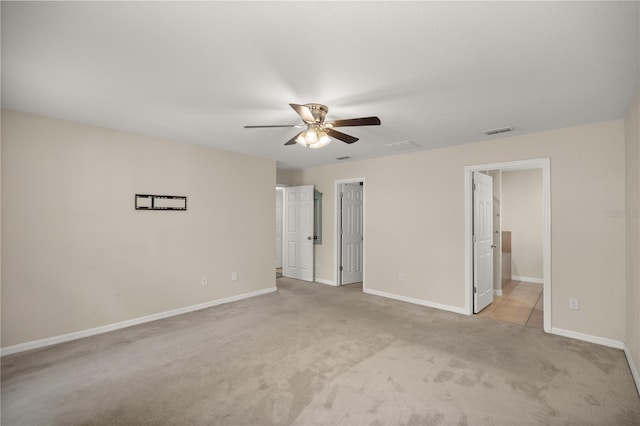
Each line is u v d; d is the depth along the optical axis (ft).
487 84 7.61
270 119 10.34
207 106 9.14
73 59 6.50
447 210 14.24
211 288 14.65
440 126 11.00
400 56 6.34
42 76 7.26
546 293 11.41
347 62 6.58
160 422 6.40
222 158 15.16
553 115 9.82
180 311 13.48
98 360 9.09
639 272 7.72
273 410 6.79
